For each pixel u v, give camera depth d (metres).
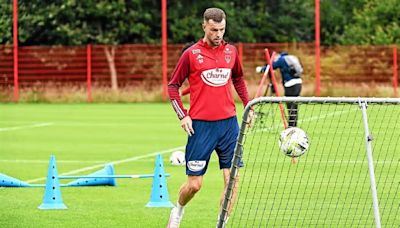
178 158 38.78
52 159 28.45
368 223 24.94
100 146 48.62
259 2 115.81
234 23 113.56
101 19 107.69
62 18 105.88
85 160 41.94
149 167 38.91
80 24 107.00
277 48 97.31
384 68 95.44
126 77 101.56
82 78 99.25
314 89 94.25
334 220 25.33
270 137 24.14
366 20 108.88
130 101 93.88
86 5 106.56
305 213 26.31
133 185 32.88
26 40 105.44
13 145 49.53
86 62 99.19
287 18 116.38
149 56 101.56
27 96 95.50
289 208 27.02
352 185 31.03
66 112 78.88
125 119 69.56
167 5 111.44
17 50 95.31
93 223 25.75
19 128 61.84
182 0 111.88
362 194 29.34
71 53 98.88
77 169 38.47
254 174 32.28
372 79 95.56
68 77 99.00
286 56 48.38
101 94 94.50
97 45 103.75
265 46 97.19
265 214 26.16
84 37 106.69
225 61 22.58
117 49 101.56
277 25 116.12
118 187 32.38
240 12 114.50
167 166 38.47
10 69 96.25
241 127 19.62
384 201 28.19
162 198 28.55
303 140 20.75
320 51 95.75
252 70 96.81
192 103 22.59
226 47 22.73
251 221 25.20
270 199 28.36
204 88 22.48
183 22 110.88
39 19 103.44
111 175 30.30
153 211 27.66
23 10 103.00
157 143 50.06
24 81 98.00
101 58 100.56
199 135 22.53
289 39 116.31
